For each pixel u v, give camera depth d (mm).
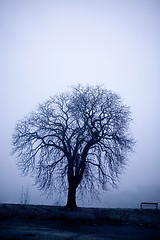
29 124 21312
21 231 10664
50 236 10008
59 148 20453
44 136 20703
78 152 20547
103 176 20344
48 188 20297
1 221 12938
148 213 18703
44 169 20109
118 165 20234
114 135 20047
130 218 16062
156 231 12273
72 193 19469
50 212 16828
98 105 21469
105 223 14422
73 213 17031
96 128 20078
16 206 18625
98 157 20641
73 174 20078
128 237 10672
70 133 21328
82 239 9797
